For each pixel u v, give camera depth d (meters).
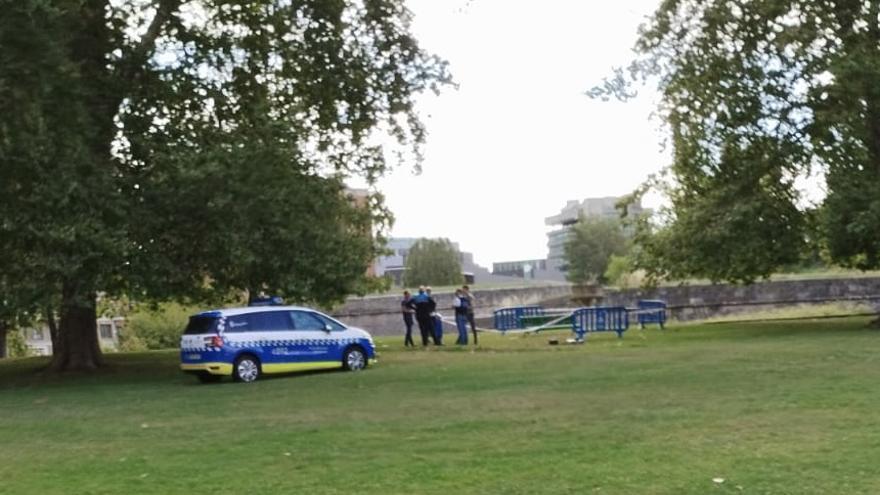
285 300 25.91
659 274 36.62
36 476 9.89
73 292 23.31
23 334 54.25
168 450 11.27
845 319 39.03
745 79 31.42
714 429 11.04
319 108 29.88
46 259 21.45
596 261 99.06
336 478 9.05
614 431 11.20
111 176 23.23
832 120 29.27
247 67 28.09
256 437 11.98
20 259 21.97
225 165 23.94
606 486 8.20
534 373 19.16
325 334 23.25
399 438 11.39
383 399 15.83
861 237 30.31
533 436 11.10
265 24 28.09
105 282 23.34
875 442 9.77
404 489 8.43
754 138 32.25
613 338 32.47
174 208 23.88
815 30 30.00
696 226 33.97
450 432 11.70
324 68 28.92
